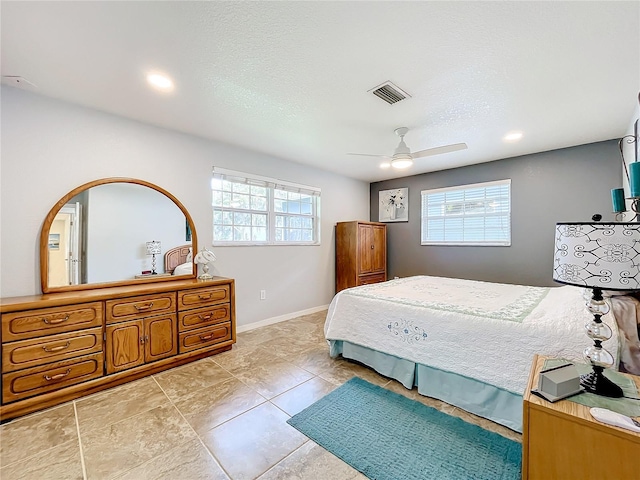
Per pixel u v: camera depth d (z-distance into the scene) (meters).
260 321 3.93
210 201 3.40
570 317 1.76
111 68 1.97
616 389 1.16
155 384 2.31
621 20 1.51
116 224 2.69
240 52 1.80
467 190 4.54
